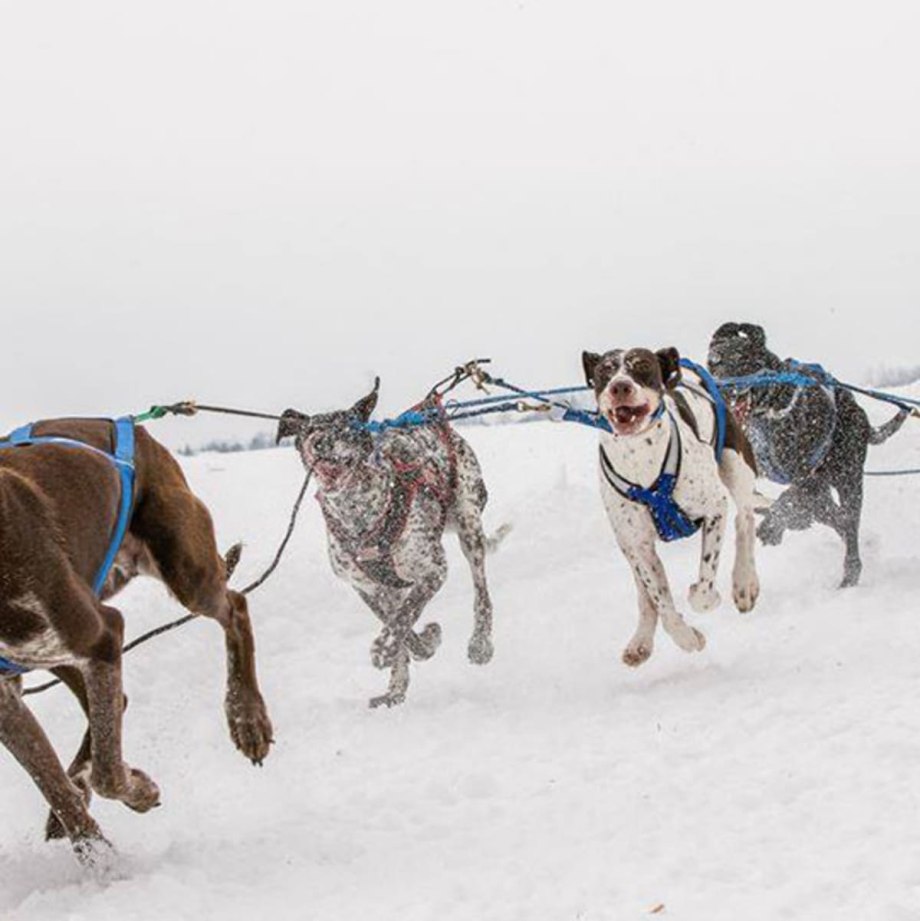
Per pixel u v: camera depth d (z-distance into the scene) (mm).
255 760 5527
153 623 8734
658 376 6336
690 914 4043
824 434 8562
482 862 4711
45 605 4551
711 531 6656
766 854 4445
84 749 5348
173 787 6027
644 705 6359
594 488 11703
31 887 4789
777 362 8742
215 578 5496
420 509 7348
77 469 4922
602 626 8250
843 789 4891
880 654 6641
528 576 10102
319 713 7098
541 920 4148
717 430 6863
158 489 5391
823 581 8727
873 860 4258
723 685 6484
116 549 5141
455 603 9602
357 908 4379
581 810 5078
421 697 7234
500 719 6492
